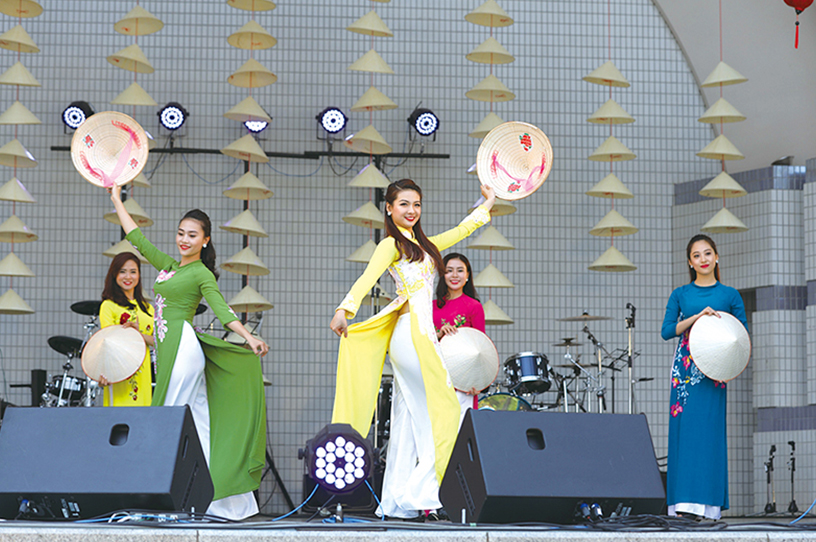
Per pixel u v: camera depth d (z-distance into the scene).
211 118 11.45
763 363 10.15
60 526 3.69
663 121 11.70
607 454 4.15
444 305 6.63
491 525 3.97
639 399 11.30
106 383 6.36
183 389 5.81
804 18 10.66
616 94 11.71
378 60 9.99
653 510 4.14
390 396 9.16
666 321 6.88
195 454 4.31
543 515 4.08
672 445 6.66
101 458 4.07
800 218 10.38
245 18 11.55
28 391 10.92
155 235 11.27
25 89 11.34
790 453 9.66
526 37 11.71
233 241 11.31
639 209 11.59
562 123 11.64
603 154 10.34
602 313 11.43
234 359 6.01
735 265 10.60
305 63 11.55
